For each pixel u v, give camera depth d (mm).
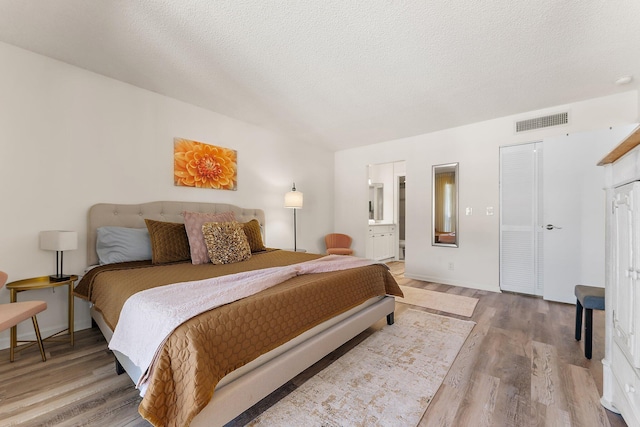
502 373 1794
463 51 2207
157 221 2684
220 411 1202
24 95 2240
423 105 3281
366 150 5070
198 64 2434
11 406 1476
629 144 1175
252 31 1987
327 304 1878
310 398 1562
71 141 2475
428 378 1745
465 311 2953
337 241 5121
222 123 3611
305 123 3922
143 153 2920
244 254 2699
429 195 4312
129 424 1354
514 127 3582
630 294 1190
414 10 1771
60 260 2396
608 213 1504
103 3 1729
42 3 1729
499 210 3725
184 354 1124
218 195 3592
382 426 1350
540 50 2186
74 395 1570
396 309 3020
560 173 3258
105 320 1770
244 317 1367
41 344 1939
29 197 2268
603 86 2795
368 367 1875
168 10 1788
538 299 3379
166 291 1558
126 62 2416
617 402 1367
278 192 4383
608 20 1832
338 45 2141
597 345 2166
